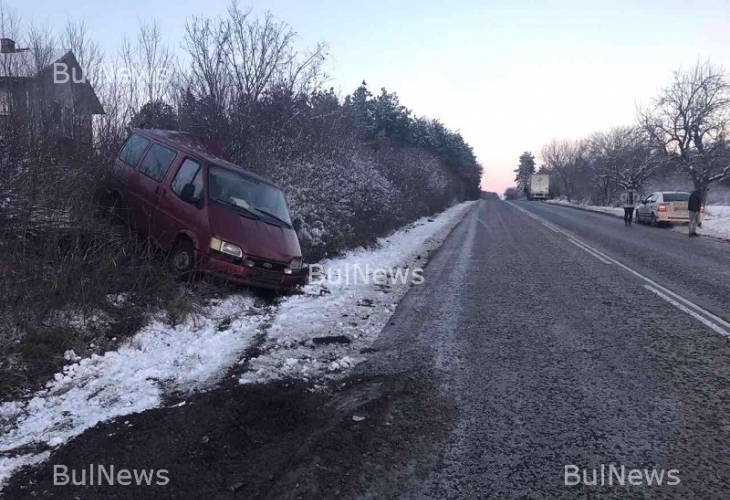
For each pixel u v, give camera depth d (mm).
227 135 11609
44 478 3188
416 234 21016
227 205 8039
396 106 45281
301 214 12719
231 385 4676
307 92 13875
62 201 6645
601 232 20688
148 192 8344
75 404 4223
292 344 6023
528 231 21625
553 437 3812
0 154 6449
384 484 3193
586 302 8219
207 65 11844
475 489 3158
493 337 6398
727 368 5203
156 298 6582
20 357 4691
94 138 9492
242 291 8086
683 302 8062
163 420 3947
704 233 19641
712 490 3162
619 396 4547
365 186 19250
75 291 5742
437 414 4199
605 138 56938
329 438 3748
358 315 7547
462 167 80812
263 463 3396
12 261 5570
